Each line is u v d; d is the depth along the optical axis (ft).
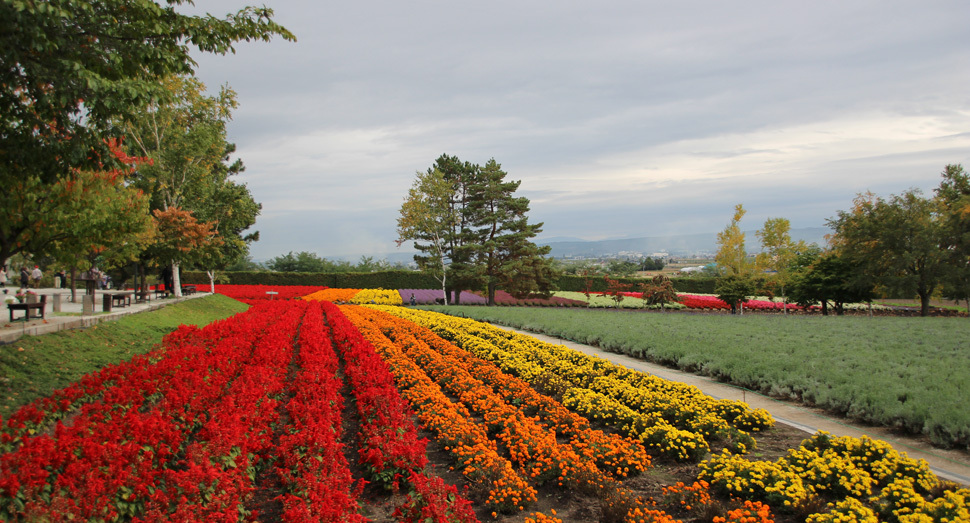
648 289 135.13
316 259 241.76
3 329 38.24
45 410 24.20
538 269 155.22
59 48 26.84
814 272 115.96
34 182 36.01
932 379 33.06
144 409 29.04
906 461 20.68
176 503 16.37
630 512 18.39
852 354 42.75
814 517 17.66
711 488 21.58
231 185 117.70
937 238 101.04
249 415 23.86
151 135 96.07
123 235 44.60
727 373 41.81
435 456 26.32
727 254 145.18
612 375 40.27
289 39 33.06
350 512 16.55
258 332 54.60
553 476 22.67
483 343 57.21
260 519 18.71
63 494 15.76
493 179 159.94
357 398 30.17
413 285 189.78
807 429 29.14
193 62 31.45
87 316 50.16
